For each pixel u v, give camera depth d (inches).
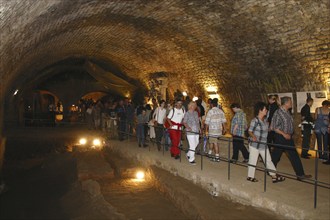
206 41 558.6
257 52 498.9
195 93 740.7
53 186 476.4
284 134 289.1
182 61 693.3
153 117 515.2
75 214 347.6
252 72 545.6
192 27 531.8
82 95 1143.0
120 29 630.5
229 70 592.1
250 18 436.1
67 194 414.6
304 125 419.5
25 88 958.4
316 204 238.4
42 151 705.0
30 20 316.5
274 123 293.3
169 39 621.3
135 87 984.3
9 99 764.0
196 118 378.9
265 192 267.3
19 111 994.7
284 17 403.5
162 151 473.4
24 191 457.7
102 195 359.6
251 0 397.4
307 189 276.2
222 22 477.7
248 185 287.3
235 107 376.2
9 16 251.6
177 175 369.7
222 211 259.6
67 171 526.6
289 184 291.3
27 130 865.5
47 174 549.0
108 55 866.8
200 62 644.7
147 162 439.8
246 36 481.1
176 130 410.9
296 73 470.9
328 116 394.0
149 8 494.9
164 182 361.4
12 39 315.0
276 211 245.6
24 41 382.6
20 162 646.5
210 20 486.0
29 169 600.1
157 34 618.8
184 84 765.3
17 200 418.9
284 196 256.8
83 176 434.6
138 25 592.7
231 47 530.9
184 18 509.4
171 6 476.1
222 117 389.7
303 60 444.8
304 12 378.6
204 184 319.0
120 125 613.9
